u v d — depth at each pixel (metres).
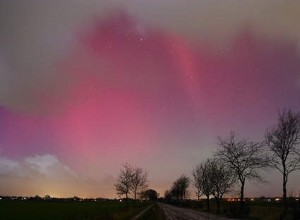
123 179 92.06
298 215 43.84
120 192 91.56
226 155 60.47
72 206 94.94
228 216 60.72
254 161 59.28
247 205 59.72
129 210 73.62
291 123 44.53
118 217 50.12
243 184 60.16
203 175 89.56
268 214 54.34
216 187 75.50
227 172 71.00
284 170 44.81
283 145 44.59
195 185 105.44
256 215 55.50
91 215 50.59
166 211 79.62
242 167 59.91
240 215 57.34
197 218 54.47
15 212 65.75
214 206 105.44
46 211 68.44
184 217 56.69
